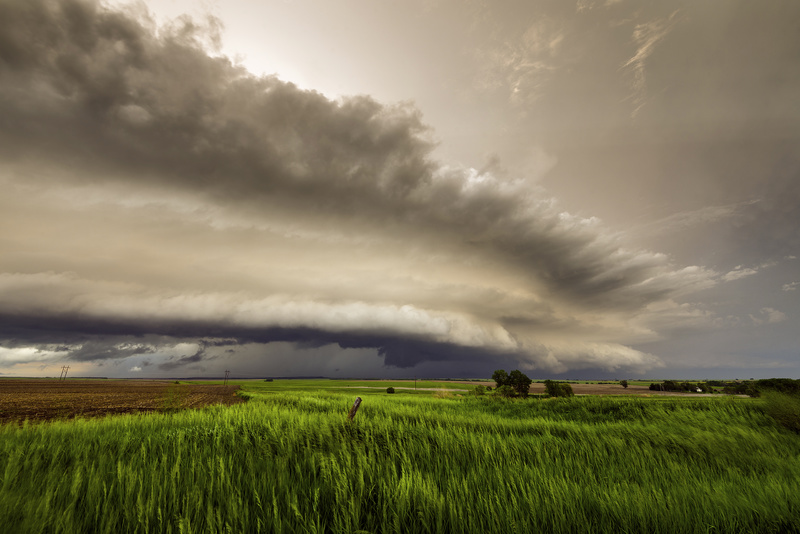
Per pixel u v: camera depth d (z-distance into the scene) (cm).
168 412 1551
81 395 5512
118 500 450
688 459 838
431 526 411
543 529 415
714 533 427
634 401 2211
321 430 882
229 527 372
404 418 1346
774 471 723
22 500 428
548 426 1284
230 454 699
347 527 386
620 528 425
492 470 655
